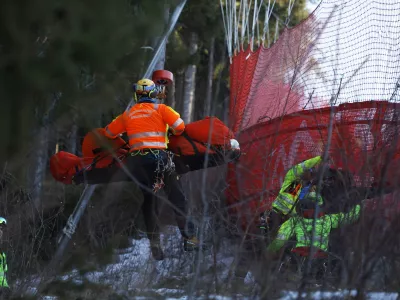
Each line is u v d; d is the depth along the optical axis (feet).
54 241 49.75
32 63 24.68
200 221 33.14
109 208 46.85
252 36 82.99
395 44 59.77
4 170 25.64
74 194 61.77
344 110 56.03
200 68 112.78
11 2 24.16
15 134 25.00
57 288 34.63
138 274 39.37
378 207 30.66
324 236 40.04
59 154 53.01
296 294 31.96
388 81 58.18
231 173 41.93
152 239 43.65
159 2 31.81
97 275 36.19
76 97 26.25
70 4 25.39
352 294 30.50
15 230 45.42
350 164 36.40
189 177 53.42
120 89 28.25
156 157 51.98
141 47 30.45
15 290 40.34
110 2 26.99
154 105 53.62
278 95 62.08
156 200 50.52
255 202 36.01
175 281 39.29
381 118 48.39
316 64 51.08
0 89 24.56
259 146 40.32
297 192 45.03
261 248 31.81
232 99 64.08
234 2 85.15
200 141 54.34
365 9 62.08
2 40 24.52
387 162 31.96
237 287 31.96
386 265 31.76
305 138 59.77
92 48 26.30
